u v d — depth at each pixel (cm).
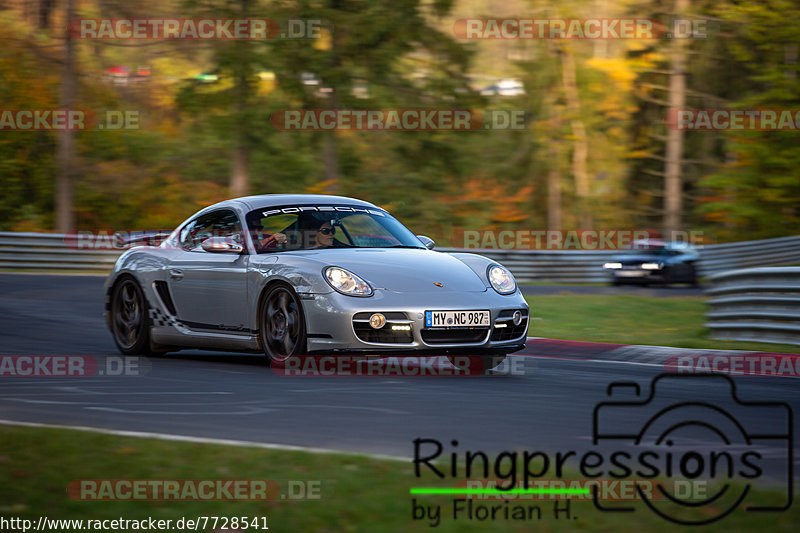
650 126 15850
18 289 5178
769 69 11281
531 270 8288
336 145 12706
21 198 12794
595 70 15138
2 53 12275
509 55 15588
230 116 11625
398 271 2444
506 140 15800
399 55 12112
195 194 13412
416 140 13188
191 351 3109
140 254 2966
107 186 13075
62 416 1802
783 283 3272
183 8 11456
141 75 13038
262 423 1736
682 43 13238
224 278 2652
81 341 3275
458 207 13925
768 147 11506
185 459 1361
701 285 8700
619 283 8350
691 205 16262
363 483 1229
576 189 16000
